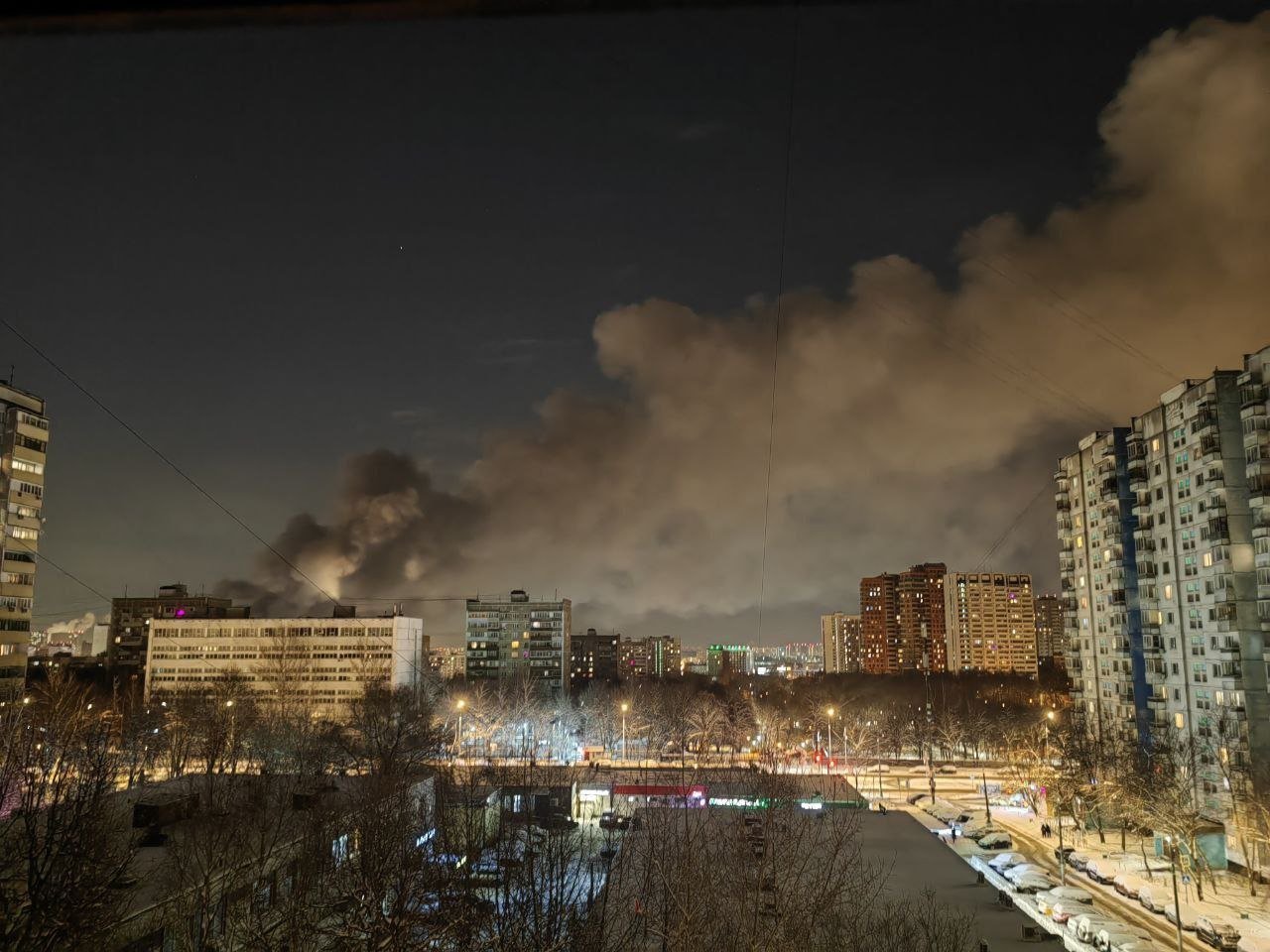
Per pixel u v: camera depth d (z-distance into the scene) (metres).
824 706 195.00
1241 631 92.88
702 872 43.97
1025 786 127.12
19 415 129.75
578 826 73.06
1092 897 81.69
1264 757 89.12
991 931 53.59
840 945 44.94
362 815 43.66
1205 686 98.44
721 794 75.62
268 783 56.25
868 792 135.50
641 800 80.75
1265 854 84.19
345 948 34.41
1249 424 93.06
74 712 101.12
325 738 107.69
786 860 49.38
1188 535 102.25
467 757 83.56
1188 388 102.19
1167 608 106.06
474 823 44.66
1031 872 82.75
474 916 35.19
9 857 31.33
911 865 66.06
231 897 40.22
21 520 129.25
